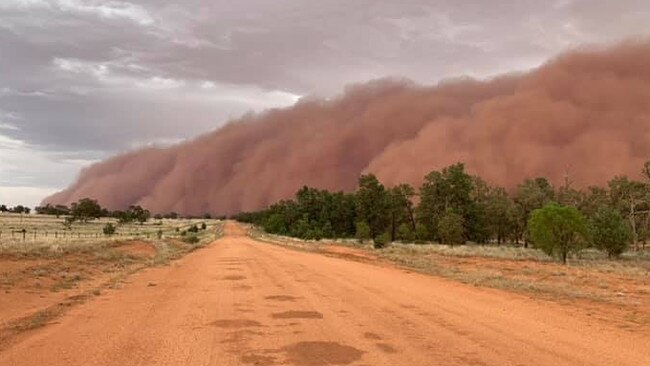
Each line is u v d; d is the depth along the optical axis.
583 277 22.66
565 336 8.86
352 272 22.55
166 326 9.85
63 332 9.33
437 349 7.82
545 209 35.59
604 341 8.50
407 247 52.62
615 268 29.67
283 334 9.02
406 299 13.66
